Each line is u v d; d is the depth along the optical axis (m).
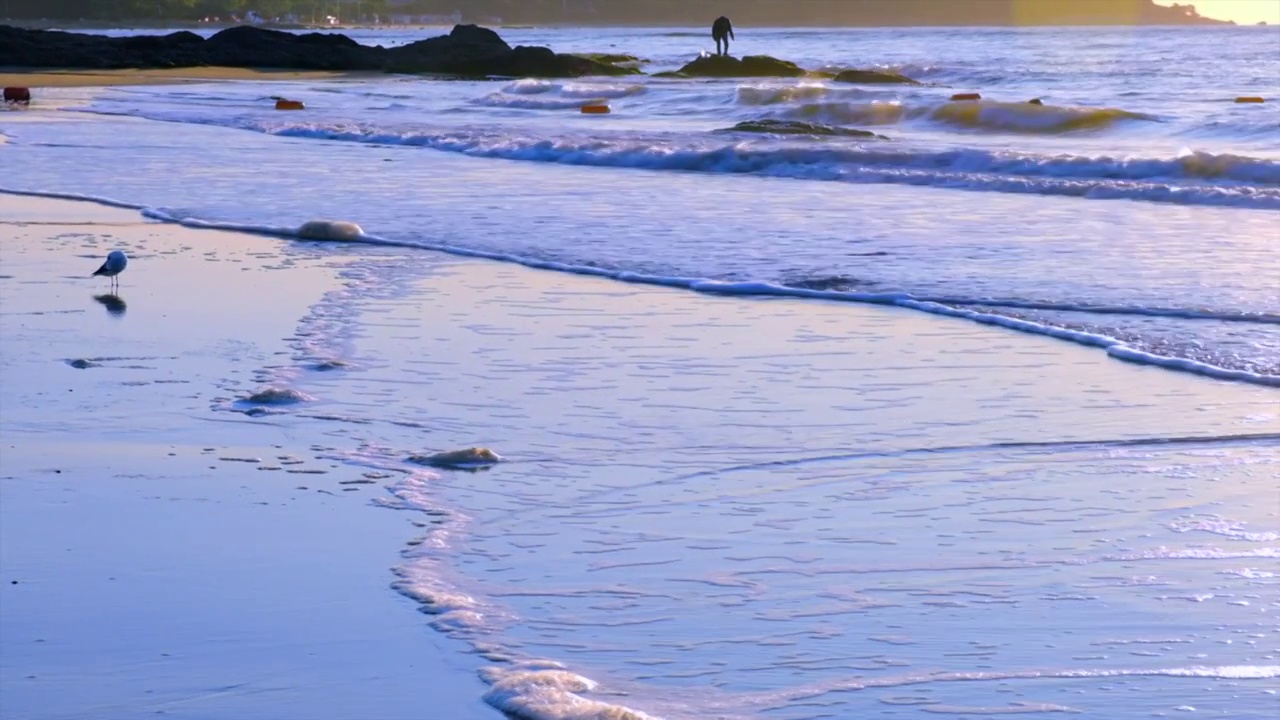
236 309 10.12
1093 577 5.14
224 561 5.33
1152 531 5.63
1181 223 14.30
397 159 21.53
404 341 9.17
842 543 5.54
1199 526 5.68
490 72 60.81
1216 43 112.94
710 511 5.94
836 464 6.60
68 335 9.27
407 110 36.28
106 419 7.32
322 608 4.88
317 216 14.84
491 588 5.08
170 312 10.01
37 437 7.01
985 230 13.95
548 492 6.20
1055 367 8.47
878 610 4.86
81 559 5.35
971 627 4.71
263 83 51.31
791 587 5.08
